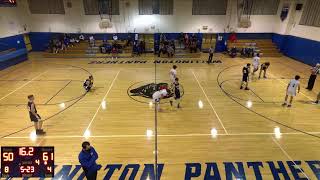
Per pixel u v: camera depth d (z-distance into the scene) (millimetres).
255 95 12023
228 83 13852
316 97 11789
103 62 19000
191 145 7820
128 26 21984
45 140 8125
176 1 21109
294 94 10367
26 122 9406
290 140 8102
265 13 21578
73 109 10492
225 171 6648
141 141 8055
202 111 10273
